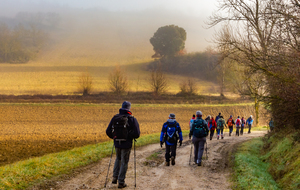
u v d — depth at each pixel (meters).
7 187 5.41
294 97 8.13
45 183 6.06
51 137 23.86
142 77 94.81
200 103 54.09
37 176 6.43
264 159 10.59
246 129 32.88
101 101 50.53
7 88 72.75
